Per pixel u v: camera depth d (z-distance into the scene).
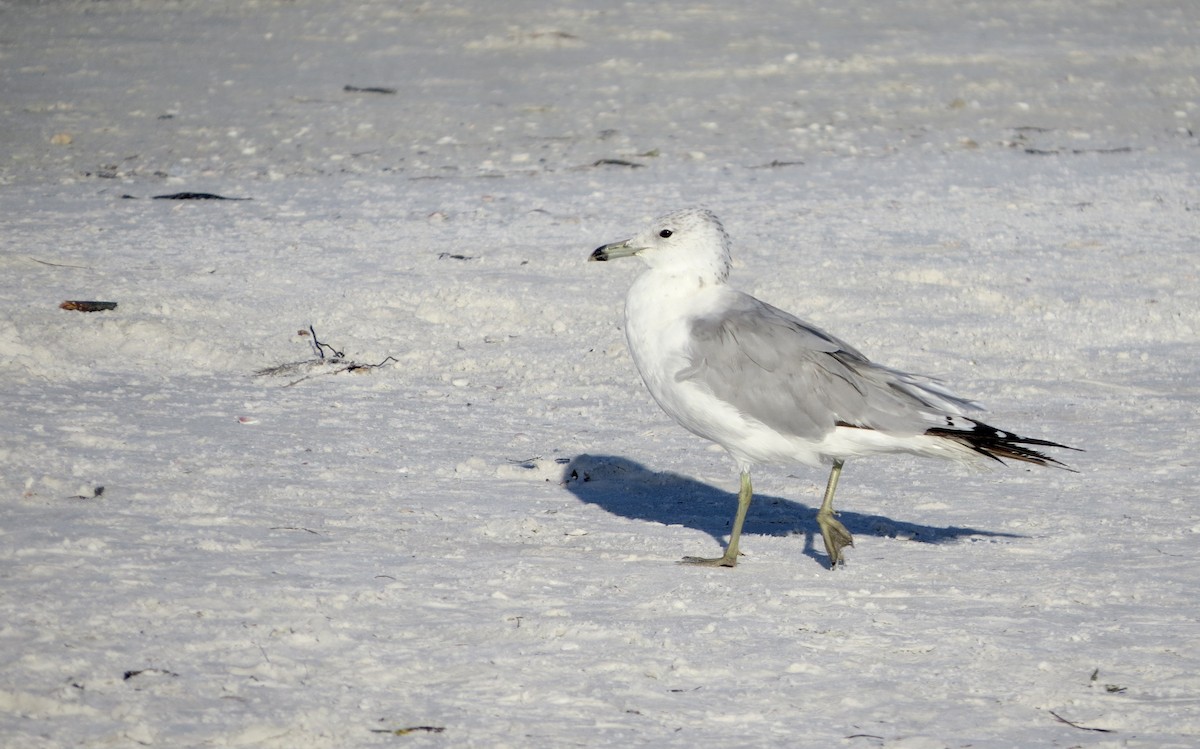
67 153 28.59
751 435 10.47
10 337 15.68
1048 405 15.54
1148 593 10.02
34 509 10.66
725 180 27.28
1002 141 32.03
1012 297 19.64
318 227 22.44
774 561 10.70
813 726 7.62
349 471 12.41
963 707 7.96
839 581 10.20
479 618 8.99
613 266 20.69
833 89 37.12
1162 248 22.50
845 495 12.66
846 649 8.79
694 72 38.72
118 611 8.64
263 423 13.79
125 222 22.25
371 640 8.51
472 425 14.26
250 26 43.19
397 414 14.48
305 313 17.92
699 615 9.31
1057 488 12.77
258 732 7.11
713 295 10.84
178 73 36.91
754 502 12.42
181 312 17.50
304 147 29.95
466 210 24.05
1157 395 15.98
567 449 13.60
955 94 36.88
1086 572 10.48
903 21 46.44
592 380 16.19
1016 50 42.16
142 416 13.70
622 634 8.80
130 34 41.41
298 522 10.87
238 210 23.58
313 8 45.69
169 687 7.61
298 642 8.40
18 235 20.88
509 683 7.98
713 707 7.82
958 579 10.31
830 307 19.03
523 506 11.82
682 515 11.92
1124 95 37.22
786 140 31.70
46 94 33.88
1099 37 44.38
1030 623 9.36
